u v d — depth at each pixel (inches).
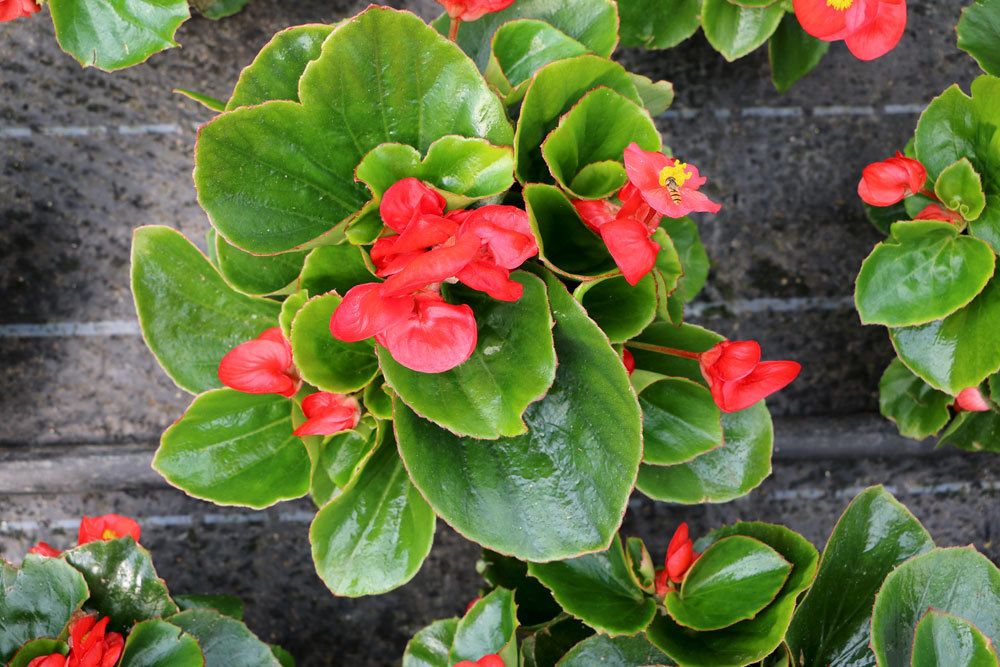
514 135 31.2
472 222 29.2
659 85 34.0
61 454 40.7
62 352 40.9
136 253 32.9
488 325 30.9
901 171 35.6
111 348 41.0
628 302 31.5
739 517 41.8
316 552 31.6
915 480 41.8
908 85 41.5
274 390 31.5
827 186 41.5
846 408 41.7
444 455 31.0
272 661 35.0
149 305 33.1
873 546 33.8
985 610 32.0
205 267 33.3
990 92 35.2
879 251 37.0
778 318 41.6
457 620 35.4
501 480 31.1
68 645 33.6
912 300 36.9
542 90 30.7
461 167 30.6
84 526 36.1
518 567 36.5
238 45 40.6
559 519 31.0
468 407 30.5
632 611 33.8
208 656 34.8
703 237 41.5
